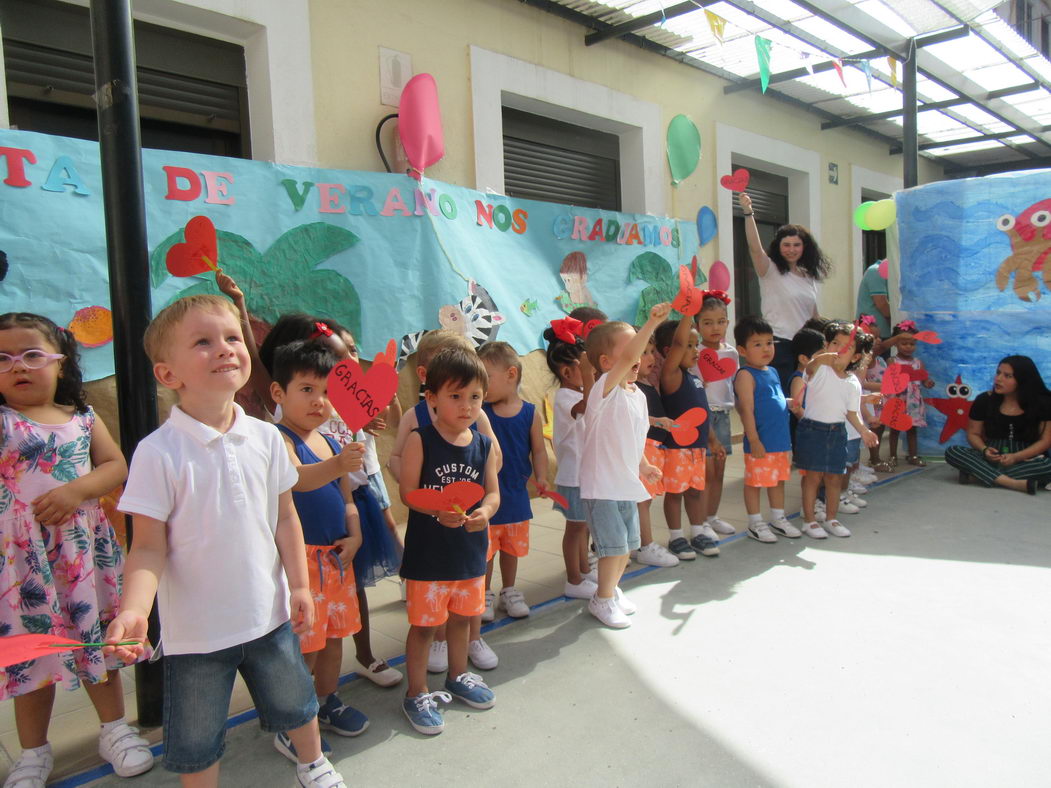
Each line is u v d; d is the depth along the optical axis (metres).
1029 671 2.64
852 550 4.07
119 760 2.17
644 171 6.41
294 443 2.25
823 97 7.79
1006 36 6.43
